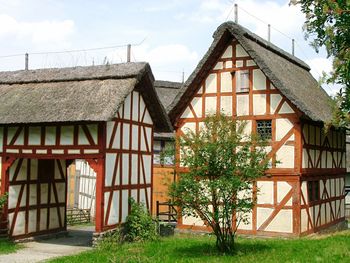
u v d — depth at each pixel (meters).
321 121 18.39
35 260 14.45
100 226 16.33
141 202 19.23
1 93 18.81
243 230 18.98
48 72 19.34
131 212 18.31
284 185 18.53
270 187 18.75
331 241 14.66
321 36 13.23
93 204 28.45
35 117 16.70
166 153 14.67
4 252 15.78
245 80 19.73
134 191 18.84
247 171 13.02
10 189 17.73
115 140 17.39
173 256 13.29
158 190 26.14
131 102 18.72
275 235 18.48
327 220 21.69
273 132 18.94
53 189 19.97
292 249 13.63
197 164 13.15
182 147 14.62
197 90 20.62
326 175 21.70
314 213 19.97
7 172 17.66
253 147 14.09
